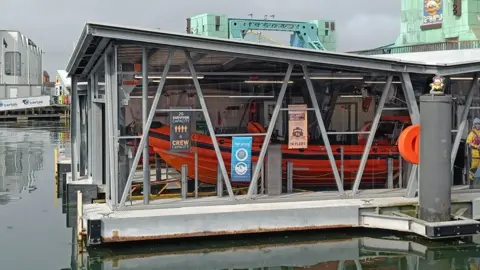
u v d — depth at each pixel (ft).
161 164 38.58
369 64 34.14
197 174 35.76
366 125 38.24
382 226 33.24
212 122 35.70
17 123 199.93
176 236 31.07
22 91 250.78
